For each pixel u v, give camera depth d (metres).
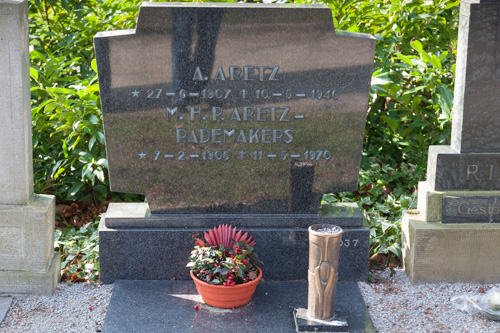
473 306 4.23
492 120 4.41
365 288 4.57
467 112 4.39
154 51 4.25
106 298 4.38
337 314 4.09
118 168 4.52
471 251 4.55
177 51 4.25
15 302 4.27
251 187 4.59
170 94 4.35
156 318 4.05
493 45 4.27
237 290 4.09
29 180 4.37
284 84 4.36
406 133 6.05
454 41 6.01
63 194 5.91
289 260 4.60
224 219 4.57
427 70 5.56
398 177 5.95
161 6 4.14
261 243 4.56
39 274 4.36
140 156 4.49
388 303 4.37
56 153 5.89
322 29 4.23
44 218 4.27
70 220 5.66
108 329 3.91
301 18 4.20
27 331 3.94
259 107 4.41
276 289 4.48
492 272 4.60
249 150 4.50
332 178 4.59
